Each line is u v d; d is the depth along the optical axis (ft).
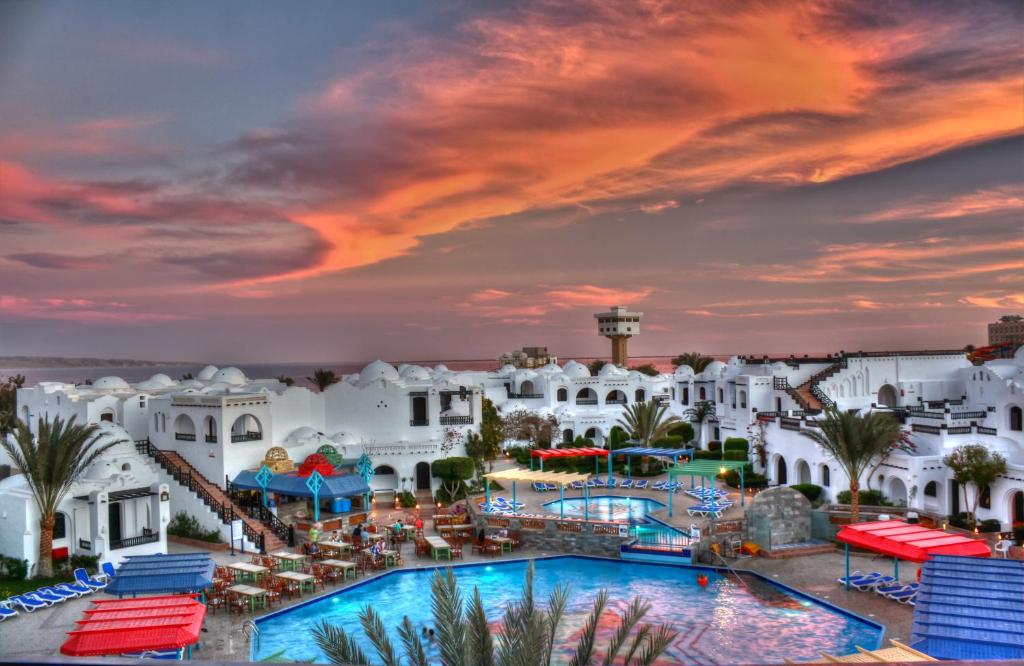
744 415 244.22
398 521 173.58
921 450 181.57
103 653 86.58
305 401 220.23
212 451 191.72
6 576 138.82
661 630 63.72
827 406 197.36
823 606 125.59
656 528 166.30
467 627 59.06
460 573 148.25
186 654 107.34
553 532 162.40
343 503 186.19
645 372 469.98
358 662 58.44
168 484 173.47
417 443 210.79
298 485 175.52
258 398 196.95
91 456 148.46
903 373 233.35
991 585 95.45
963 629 83.82
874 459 180.65
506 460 257.14
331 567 141.79
